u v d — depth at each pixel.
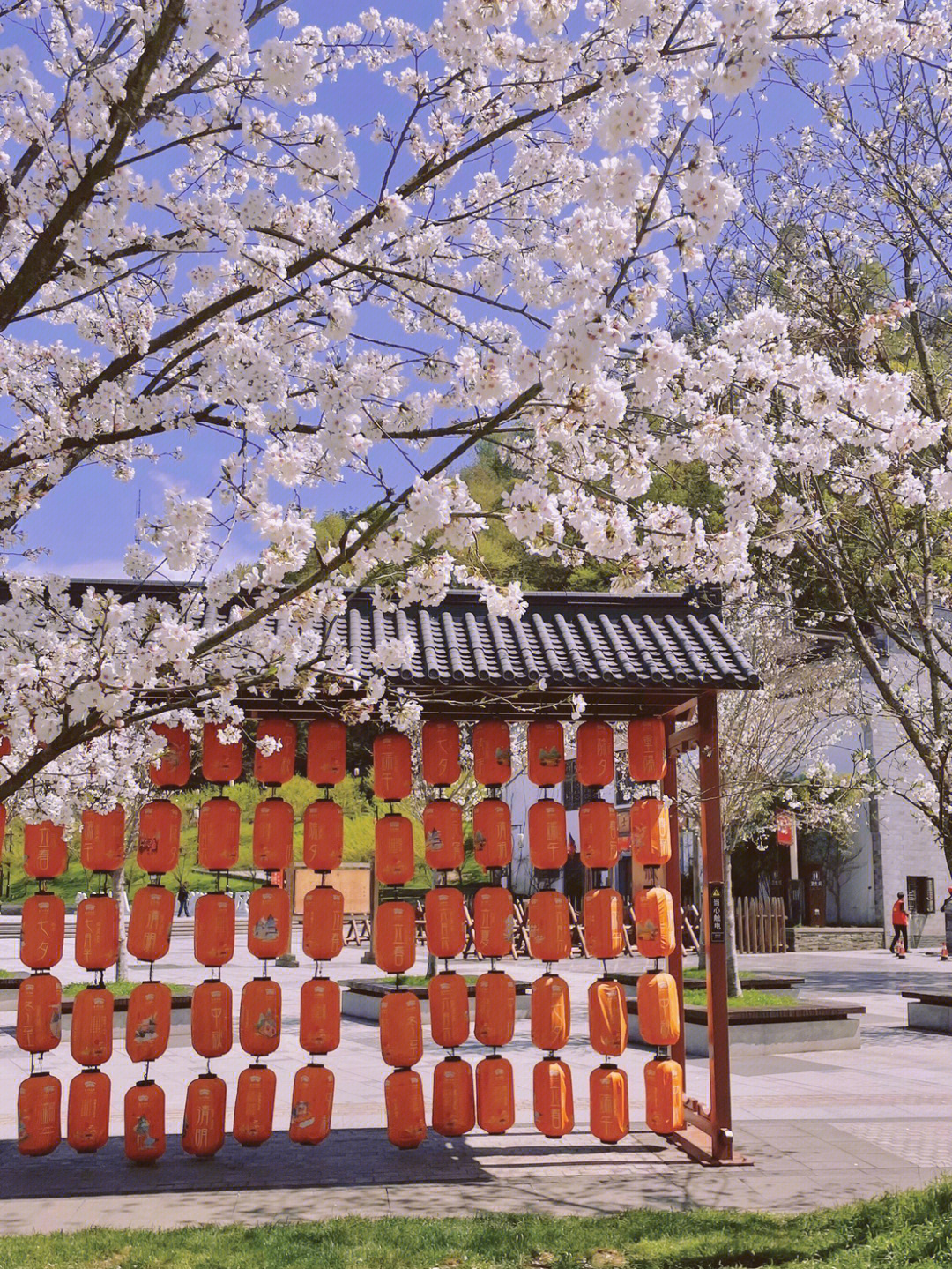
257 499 5.03
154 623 5.25
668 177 4.26
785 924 29.30
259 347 4.90
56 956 8.27
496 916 8.59
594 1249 5.98
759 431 5.20
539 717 9.00
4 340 5.90
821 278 9.35
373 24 5.77
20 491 5.16
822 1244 5.91
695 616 9.16
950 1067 12.41
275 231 4.91
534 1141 8.89
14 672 4.92
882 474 7.73
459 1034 8.48
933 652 8.29
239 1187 7.57
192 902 38.38
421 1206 7.08
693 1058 13.23
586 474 5.18
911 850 29.97
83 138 4.90
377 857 8.71
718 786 8.65
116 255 4.95
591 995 8.52
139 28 5.19
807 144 9.85
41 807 7.53
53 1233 6.38
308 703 8.46
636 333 4.47
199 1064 13.07
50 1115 8.13
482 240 5.87
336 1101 10.67
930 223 8.74
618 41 4.93
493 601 5.41
